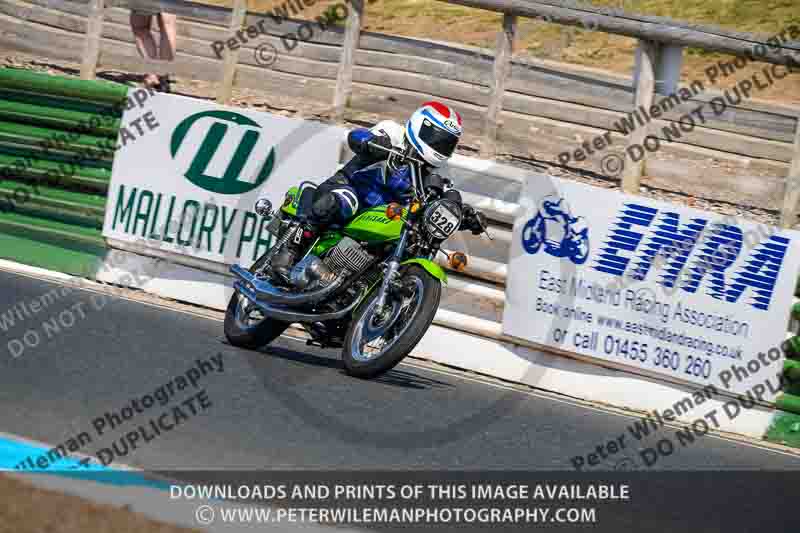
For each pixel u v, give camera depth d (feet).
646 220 83.51
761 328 80.74
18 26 122.83
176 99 96.02
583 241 85.35
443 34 192.44
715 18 192.03
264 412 63.41
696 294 82.23
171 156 96.17
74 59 120.67
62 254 98.17
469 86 104.99
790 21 187.11
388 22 202.80
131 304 89.71
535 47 109.40
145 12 117.60
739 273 81.15
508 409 76.07
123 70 120.98
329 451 58.08
